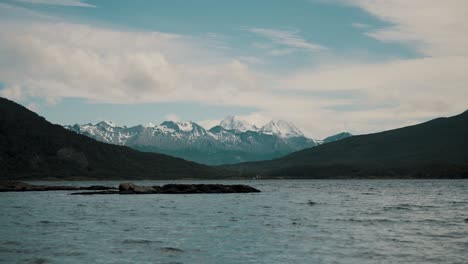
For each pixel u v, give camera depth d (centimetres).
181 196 12838
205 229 5319
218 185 15775
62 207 8606
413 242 4403
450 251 3966
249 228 5409
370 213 7375
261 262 3575
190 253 3891
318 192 16100
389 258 3703
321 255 3819
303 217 6700
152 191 14162
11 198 11606
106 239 4566
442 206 8925
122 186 14062
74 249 4041
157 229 5325
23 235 4834
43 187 16312
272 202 10225
